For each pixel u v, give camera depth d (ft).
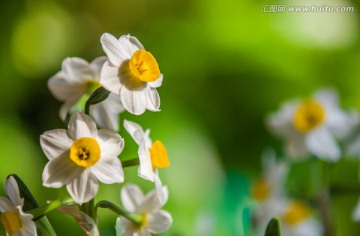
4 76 3.94
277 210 2.57
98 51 4.13
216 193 3.18
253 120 3.91
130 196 1.81
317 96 2.59
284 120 2.60
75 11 4.18
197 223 2.72
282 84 3.99
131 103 1.70
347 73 4.09
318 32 4.13
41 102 3.92
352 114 2.55
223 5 4.17
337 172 3.10
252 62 4.00
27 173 3.55
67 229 3.04
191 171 3.40
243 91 3.97
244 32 4.07
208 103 3.93
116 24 4.23
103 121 1.92
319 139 2.54
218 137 3.87
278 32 4.09
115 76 1.70
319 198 2.40
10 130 3.72
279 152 3.79
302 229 2.60
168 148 3.46
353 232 3.18
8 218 1.67
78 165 1.67
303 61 4.07
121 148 1.69
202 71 3.98
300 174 3.26
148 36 4.11
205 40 4.04
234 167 3.75
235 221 2.92
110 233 2.23
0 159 3.53
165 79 3.93
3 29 4.01
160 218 1.81
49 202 1.69
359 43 4.18
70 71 1.92
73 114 1.69
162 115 3.66
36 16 4.06
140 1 4.22
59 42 4.06
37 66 3.98
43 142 1.68
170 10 4.23
